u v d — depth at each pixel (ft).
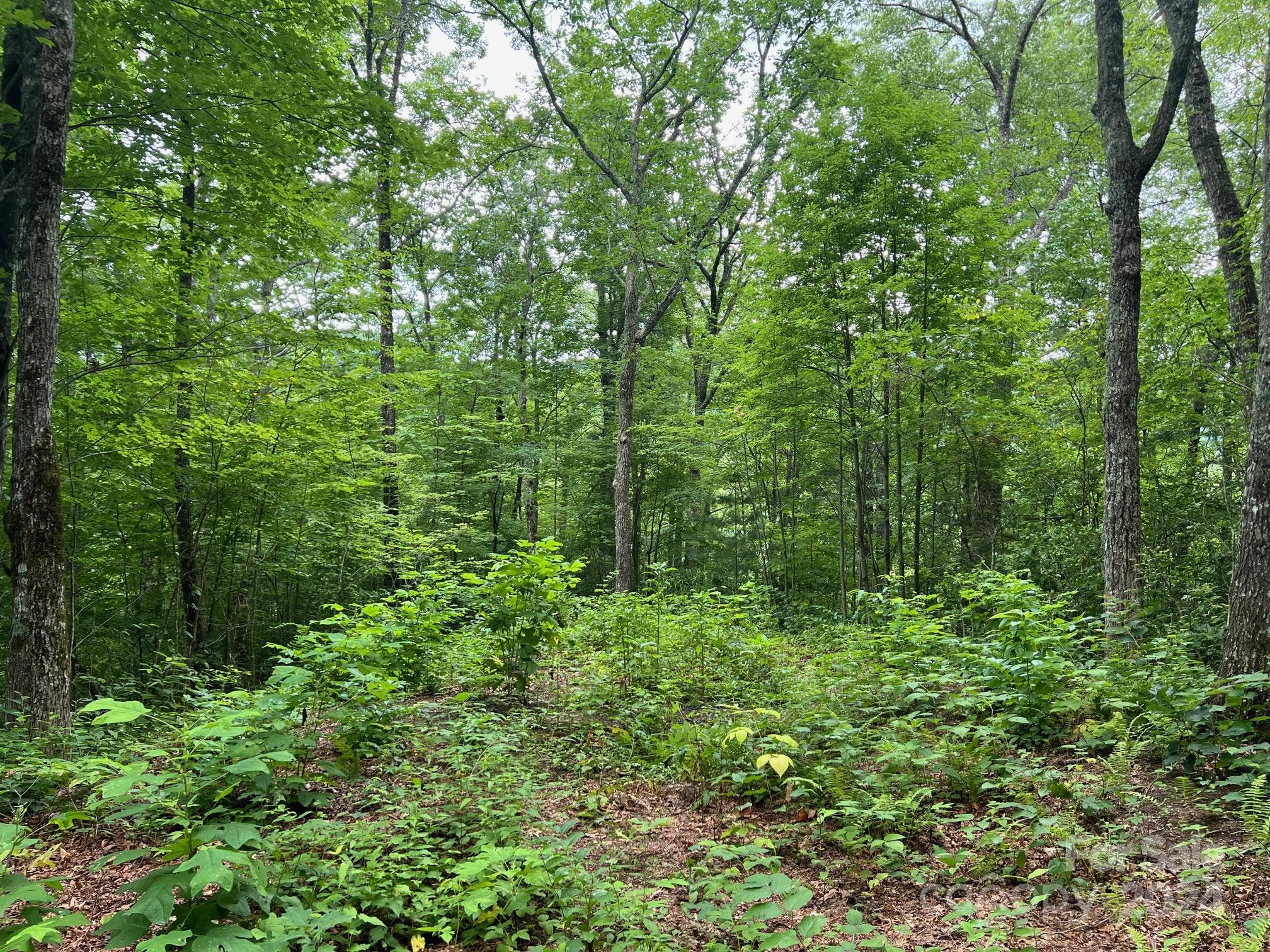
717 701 23.06
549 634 23.50
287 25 27.12
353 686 16.76
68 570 32.35
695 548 72.59
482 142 60.85
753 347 47.19
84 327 28.32
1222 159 33.35
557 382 74.49
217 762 12.77
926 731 16.80
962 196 40.34
